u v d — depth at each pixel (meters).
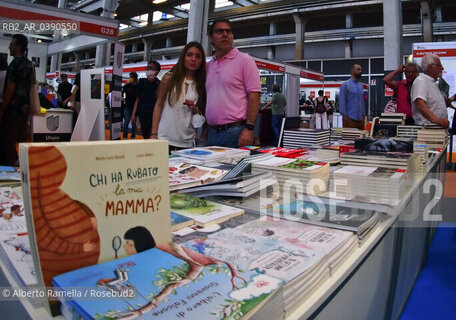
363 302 0.93
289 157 1.66
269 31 17.97
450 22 12.51
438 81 4.02
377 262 1.06
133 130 6.34
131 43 23.23
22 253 0.67
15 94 3.09
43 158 0.54
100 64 11.98
